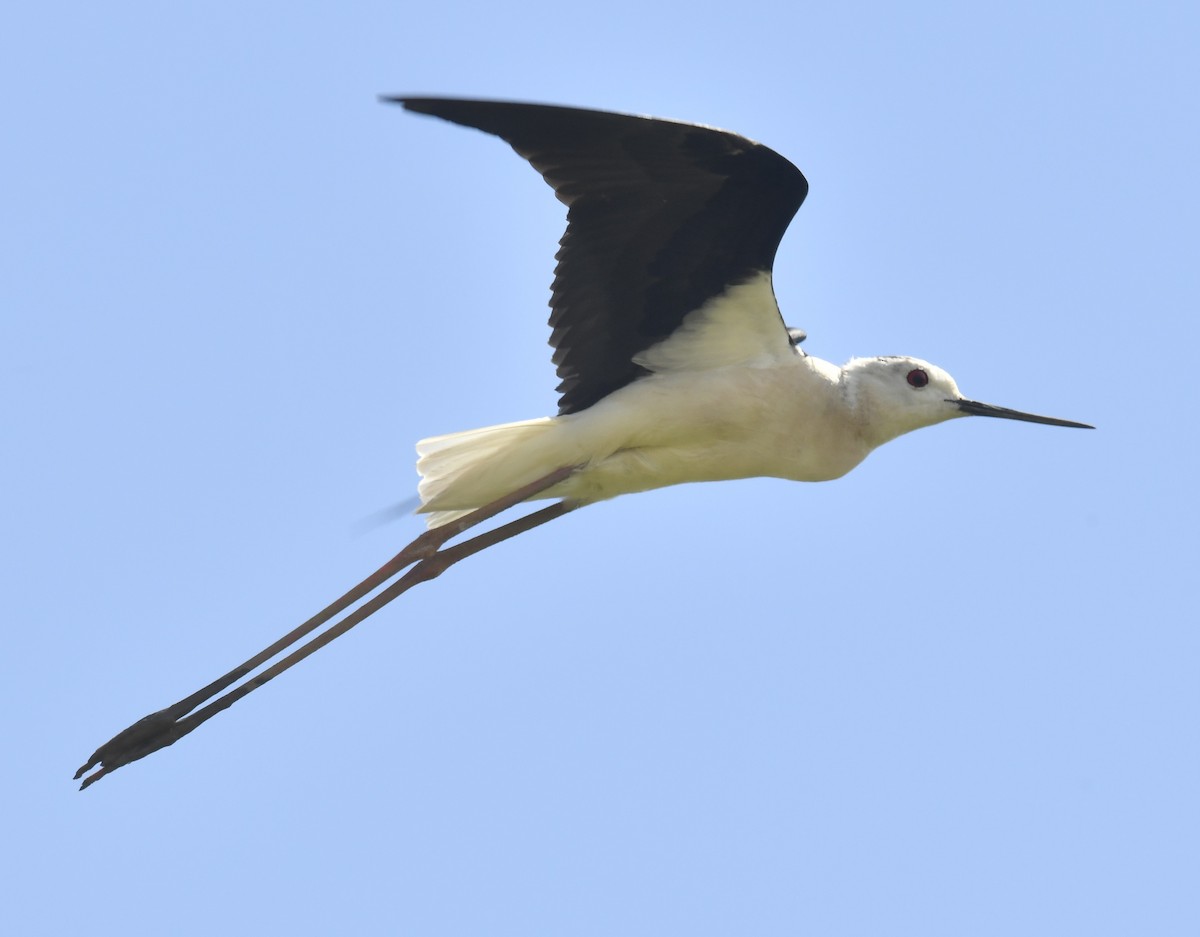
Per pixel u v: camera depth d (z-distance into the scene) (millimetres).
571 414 13414
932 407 14031
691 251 12945
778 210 12680
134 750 12602
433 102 11805
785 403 13320
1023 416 14266
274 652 12930
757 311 13250
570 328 13312
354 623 13047
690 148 12258
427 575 13266
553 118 12094
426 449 13289
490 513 13133
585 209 12680
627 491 13609
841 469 13773
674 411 13180
